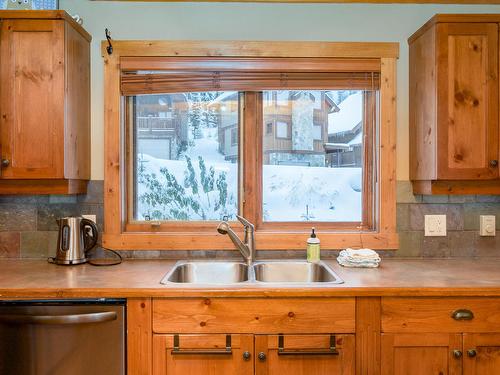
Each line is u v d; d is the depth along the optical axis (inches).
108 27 78.8
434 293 57.4
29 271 66.9
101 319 55.0
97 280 60.6
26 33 66.6
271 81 78.2
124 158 80.6
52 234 78.0
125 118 80.7
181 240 78.2
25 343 55.6
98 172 78.8
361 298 57.7
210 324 57.1
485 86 68.3
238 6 79.7
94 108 78.9
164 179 81.6
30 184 68.7
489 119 68.4
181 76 78.0
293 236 78.3
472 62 68.2
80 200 78.4
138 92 78.0
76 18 74.0
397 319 58.0
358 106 81.4
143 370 56.7
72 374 55.9
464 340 58.0
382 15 80.1
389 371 57.9
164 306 56.8
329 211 81.9
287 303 57.4
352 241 79.0
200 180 81.6
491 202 80.0
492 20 68.1
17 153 66.7
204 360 57.3
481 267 70.9
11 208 77.6
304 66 78.3
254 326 57.2
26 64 66.6
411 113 78.7
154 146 81.6
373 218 81.0
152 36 79.0
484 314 58.0
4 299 55.4
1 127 66.6
